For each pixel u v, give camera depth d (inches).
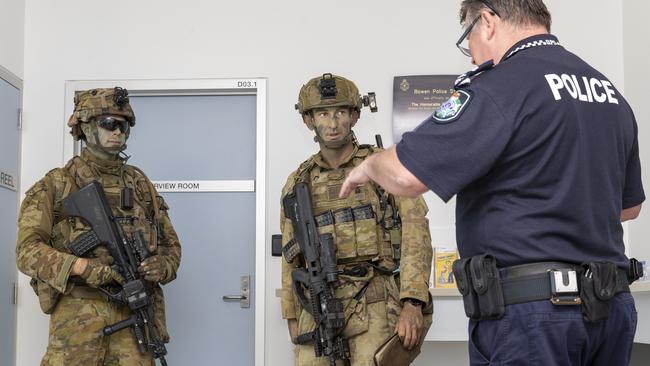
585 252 61.3
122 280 113.0
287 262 104.5
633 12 157.9
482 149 59.1
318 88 103.9
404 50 164.6
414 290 95.3
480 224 63.2
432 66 164.1
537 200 61.0
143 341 113.4
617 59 163.5
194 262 167.0
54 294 113.3
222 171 168.4
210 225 167.6
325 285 96.3
